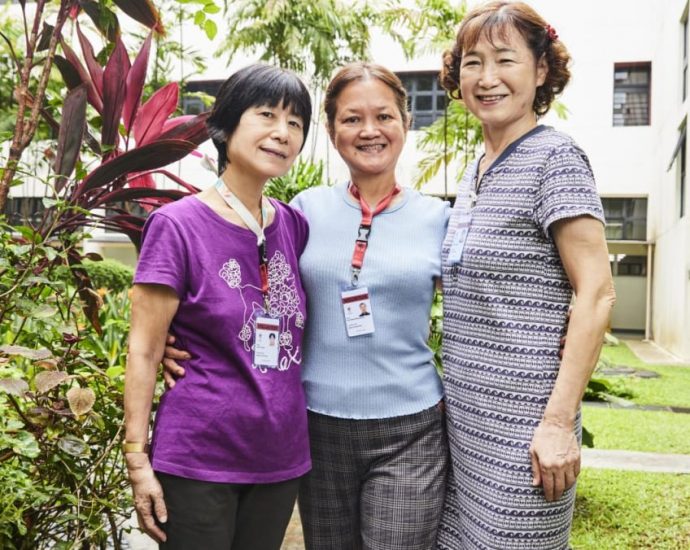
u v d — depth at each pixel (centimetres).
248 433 138
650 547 257
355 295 163
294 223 169
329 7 684
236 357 138
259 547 145
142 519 136
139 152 190
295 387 149
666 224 1073
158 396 179
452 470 168
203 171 1174
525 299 148
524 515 147
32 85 584
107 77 210
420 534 164
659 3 1169
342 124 170
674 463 374
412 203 176
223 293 138
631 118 1255
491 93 152
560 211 139
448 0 673
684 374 738
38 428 161
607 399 391
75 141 203
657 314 1184
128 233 215
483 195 157
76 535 158
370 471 167
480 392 154
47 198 176
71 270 192
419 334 168
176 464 134
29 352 150
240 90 143
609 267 141
